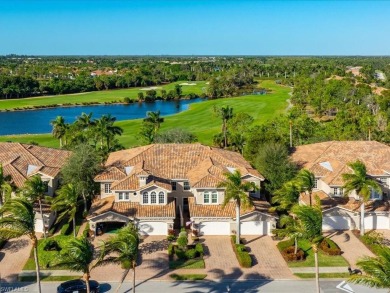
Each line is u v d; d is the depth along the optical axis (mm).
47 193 71000
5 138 131375
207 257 57625
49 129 153875
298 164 76938
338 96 170250
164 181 68688
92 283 48219
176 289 49531
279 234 51281
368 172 69688
